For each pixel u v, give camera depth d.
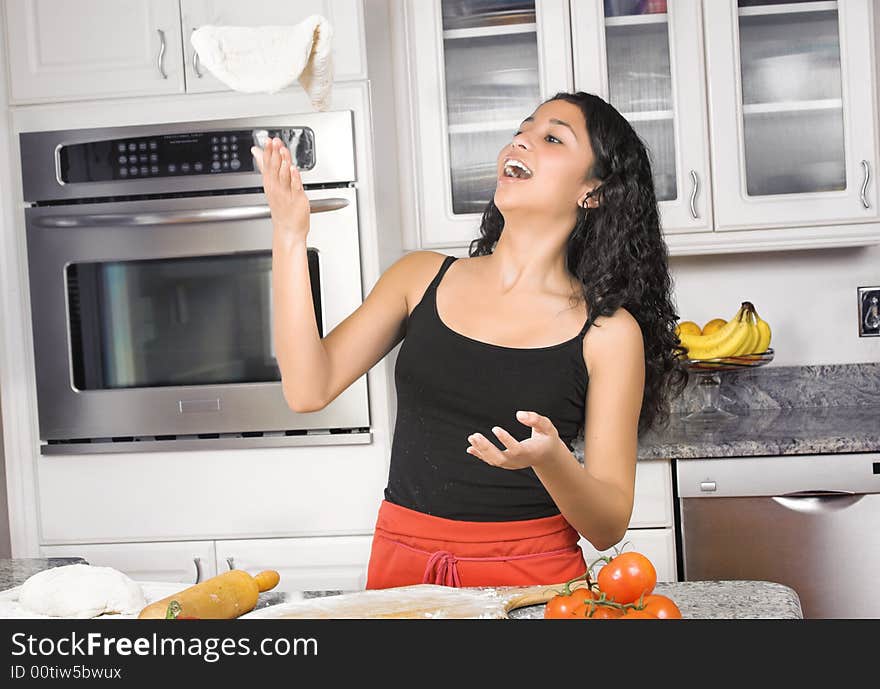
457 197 2.63
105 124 2.45
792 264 2.82
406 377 1.44
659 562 2.32
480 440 1.06
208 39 1.22
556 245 1.46
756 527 2.28
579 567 1.38
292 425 2.41
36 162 2.45
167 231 2.42
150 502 2.46
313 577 2.43
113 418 2.46
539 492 1.36
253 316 2.42
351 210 2.38
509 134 2.62
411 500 1.41
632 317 1.44
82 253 2.45
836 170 2.55
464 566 1.35
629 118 2.58
